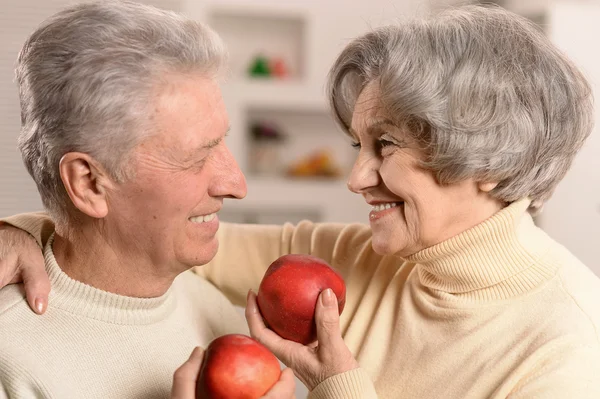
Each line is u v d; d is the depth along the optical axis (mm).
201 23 1025
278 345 1091
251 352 916
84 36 945
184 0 4316
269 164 4688
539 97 1083
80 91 939
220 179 1043
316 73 4602
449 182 1092
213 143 1011
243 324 1373
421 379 1187
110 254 1047
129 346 1076
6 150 3797
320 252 1415
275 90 4543
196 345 1205
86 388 1014
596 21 3260
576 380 1003
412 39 1083
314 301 1044
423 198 1110
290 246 1429
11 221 1138
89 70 936
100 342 1051
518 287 1142
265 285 1071
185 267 1086
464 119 1046
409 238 1156
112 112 941
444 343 1183
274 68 4656
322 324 1035
